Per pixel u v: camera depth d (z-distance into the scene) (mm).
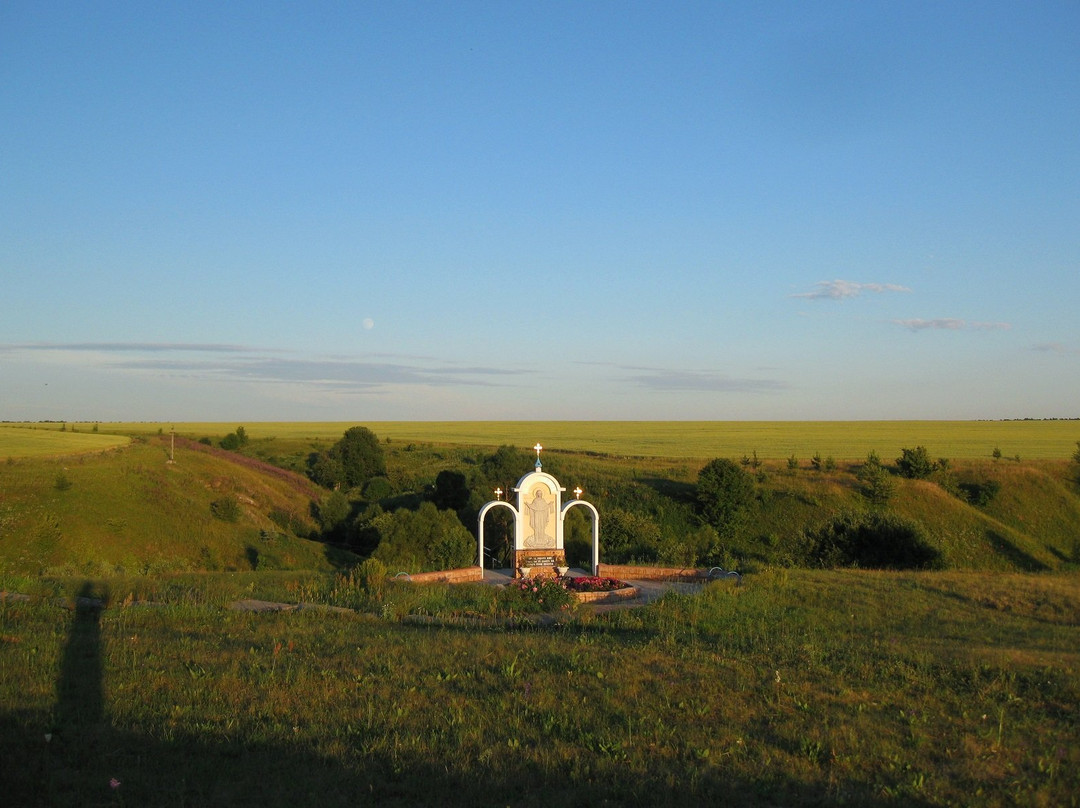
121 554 38688
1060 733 9039
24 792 6867
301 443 97188
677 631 15266
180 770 7496
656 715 9328
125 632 13555
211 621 14961
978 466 60125
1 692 9477
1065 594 20859
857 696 10289
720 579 22312
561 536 26031
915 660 12422
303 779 7348
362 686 10281
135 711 9070
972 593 21047
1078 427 127750
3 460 46969
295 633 13914
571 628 15570
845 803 7098
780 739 8664
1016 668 11930
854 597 20188
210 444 89250
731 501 49094
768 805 7102
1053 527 51844
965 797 7273
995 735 8883
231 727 8617
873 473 52844
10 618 14336
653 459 70188
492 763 7812
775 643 13836
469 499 48312
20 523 37844
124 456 54406
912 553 32906
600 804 7023
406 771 7594
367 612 17000
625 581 24266
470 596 19094
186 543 42219
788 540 47656
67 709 9047
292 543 46188
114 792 6945
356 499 59406
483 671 11086
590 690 10281
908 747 8547
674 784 7391
